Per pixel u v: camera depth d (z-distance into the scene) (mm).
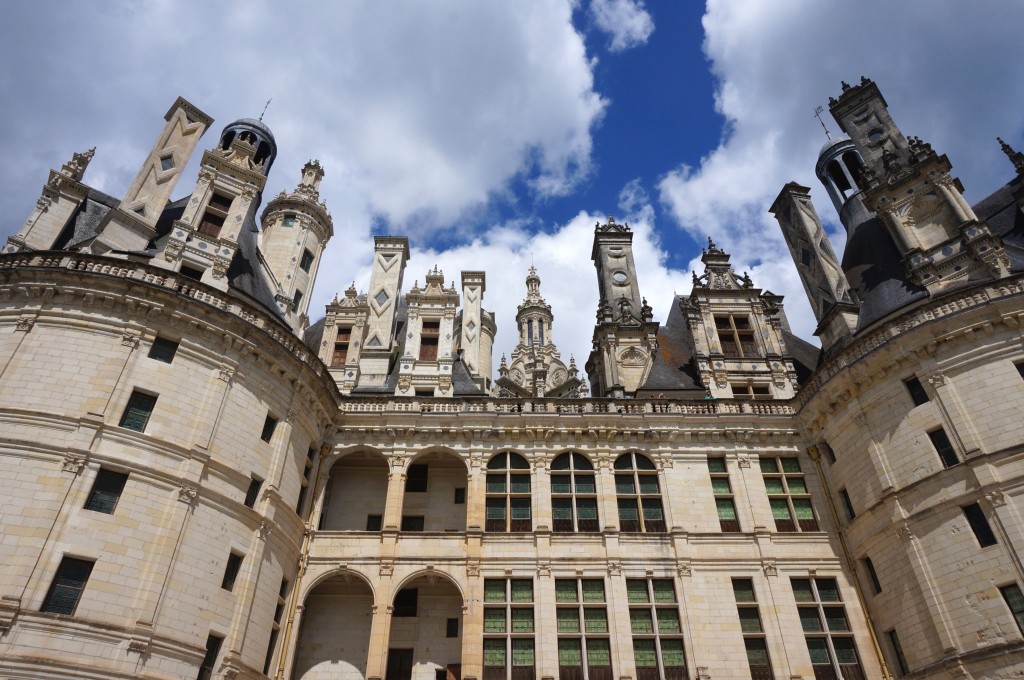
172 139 34281
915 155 34406
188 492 24062
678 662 28234
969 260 30406
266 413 28453
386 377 38219
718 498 32625
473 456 32812
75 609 20875
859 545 29719
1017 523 23969
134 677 20703
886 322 29719
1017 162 33719
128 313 25891
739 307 40125
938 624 25016
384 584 29125
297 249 44344
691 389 37188
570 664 27938
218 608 23891
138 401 24922
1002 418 25641
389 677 29531
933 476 26422
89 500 22547
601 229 47688
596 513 32031
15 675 19266
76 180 31875
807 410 33438
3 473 21938
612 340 40250
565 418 33688
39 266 25531
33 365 24141
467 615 28547
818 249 39875
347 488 33688
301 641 29844
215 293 28078
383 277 42812
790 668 27812
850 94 40469
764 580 30000
